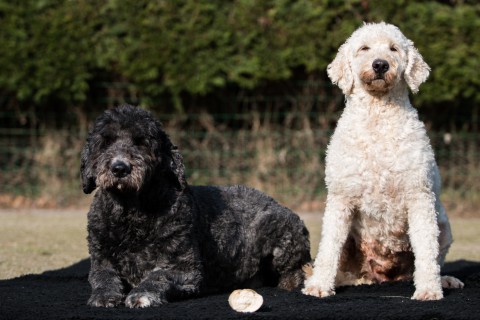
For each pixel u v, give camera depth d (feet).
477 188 45.44
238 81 42.60
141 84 42.93
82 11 42.06
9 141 45.52
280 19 42.24
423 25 41.98
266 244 21.50
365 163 19.62
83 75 42.32
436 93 42.37
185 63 42.16
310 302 18.38
